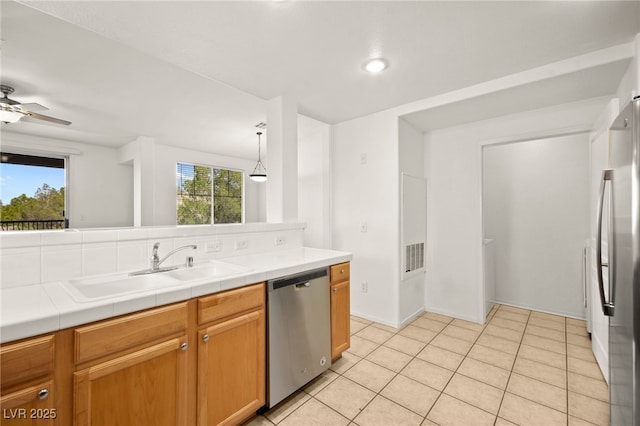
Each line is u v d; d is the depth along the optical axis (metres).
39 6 1.47
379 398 1.83
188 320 1.35
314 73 2.23
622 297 1.29
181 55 1.97
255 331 1.63
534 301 3.49
